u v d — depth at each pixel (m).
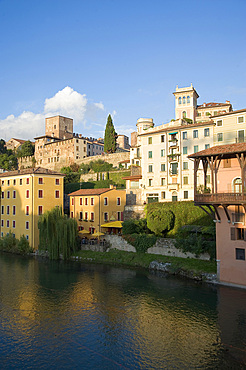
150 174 67.44
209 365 20.45
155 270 43.56
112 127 110.75
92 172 96.06
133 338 24.33
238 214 33.47
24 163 132.00
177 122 69.94
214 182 36.47
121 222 57.34
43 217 57.06
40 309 30.56
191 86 89.88
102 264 48.75
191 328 25.62
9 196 68.06
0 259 54.78
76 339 24.42
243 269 33.47
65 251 53.31
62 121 131.38
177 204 50.25
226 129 59.44
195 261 41.75
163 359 21.28
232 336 24.12
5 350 23.00
